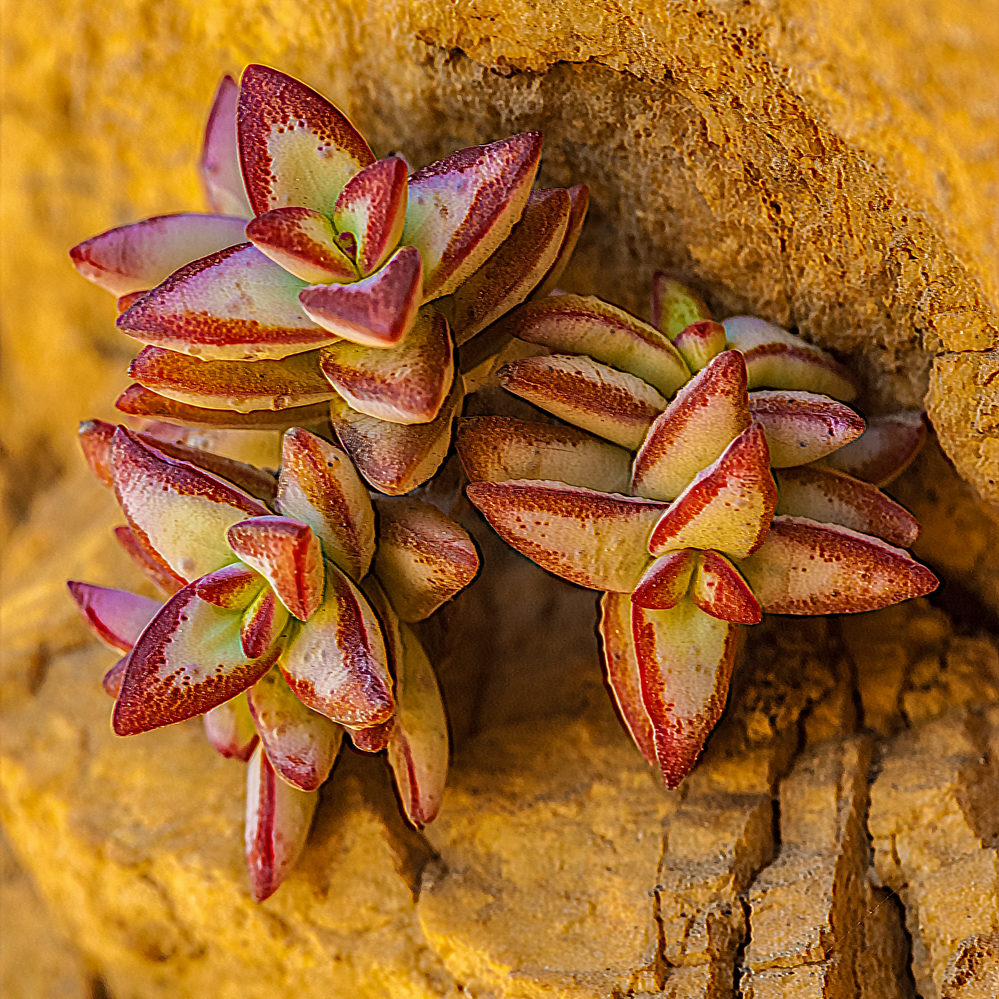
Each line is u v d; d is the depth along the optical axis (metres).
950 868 0.45
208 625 0.44
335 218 0.44
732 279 0.47
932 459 0.47
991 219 0.42
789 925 0.45
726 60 0.44
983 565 0.47
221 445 0.46
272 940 0.47
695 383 0.44
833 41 0.42
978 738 0.46
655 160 0.46
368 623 0.44
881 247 0.45
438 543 0.45
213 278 0.44
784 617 0.47
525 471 0.45
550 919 0.46
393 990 0.46
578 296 0.45
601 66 0.45
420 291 0.43
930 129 0.42
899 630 0.47
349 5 0.47
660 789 0.46
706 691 0.44
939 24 0.41
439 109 0.47
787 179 0.45
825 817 0.46
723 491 0.43
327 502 0.44
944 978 0.45
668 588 0.44
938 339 0.45
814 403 0.45
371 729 0.44
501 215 0.44
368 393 0.44
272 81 0.44
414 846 0.47
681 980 0.45
